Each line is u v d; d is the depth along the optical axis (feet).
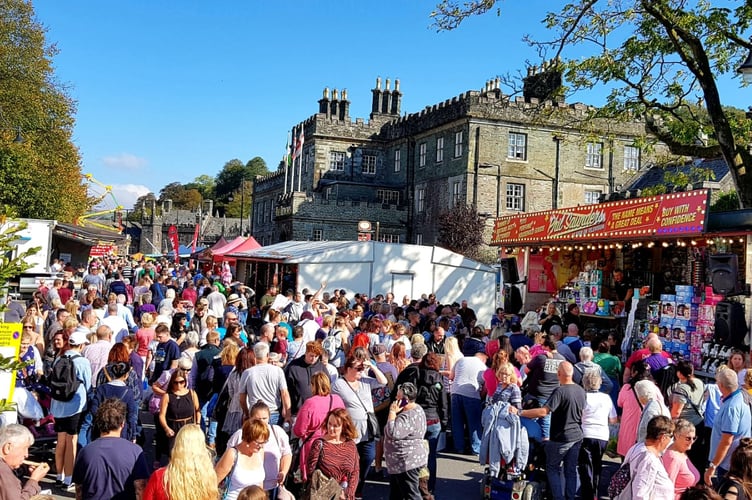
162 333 32.19
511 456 26.66
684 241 47.73
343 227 158.30
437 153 151.23
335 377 31.19
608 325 60.39
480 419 35.24
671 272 59.36
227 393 28.66
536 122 70.33
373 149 174.91
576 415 26.86
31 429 31.17
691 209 44.29
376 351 33.19
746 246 41.88
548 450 26.91
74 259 138.21
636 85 64.08
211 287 69.97
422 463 24.73
